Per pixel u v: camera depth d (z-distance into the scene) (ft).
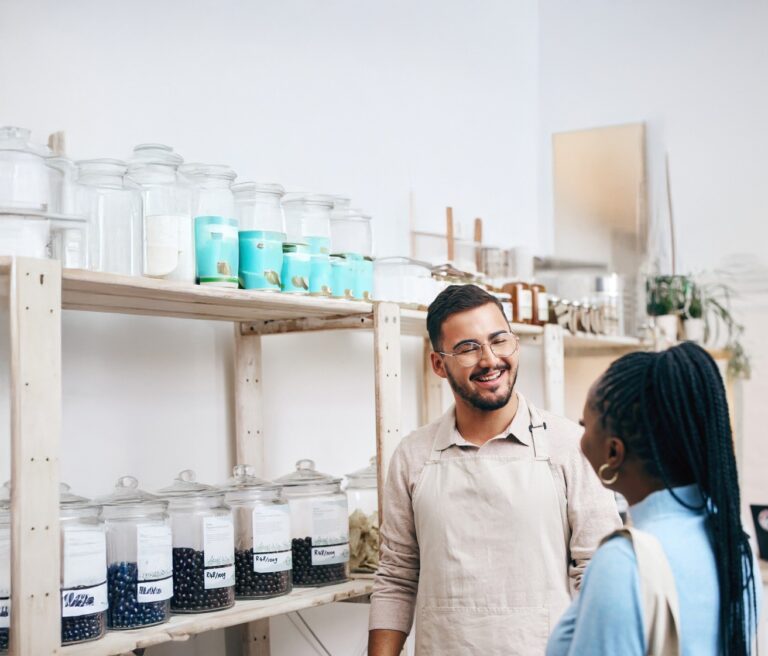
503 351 7.13
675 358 4.54
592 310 13.28
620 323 14.03
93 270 6.40
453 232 13.06
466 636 7.06
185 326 8.73
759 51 15.19
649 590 4.22
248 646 8.98
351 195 11.04
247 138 9.57
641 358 4.65
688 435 4.45
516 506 7.09
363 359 10.98
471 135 13.83
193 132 8.96
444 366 7.28
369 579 8.45
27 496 5.66
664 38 15.75
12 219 5.95
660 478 4.55
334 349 10.53
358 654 10.50
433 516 7.29
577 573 7.09
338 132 10.89
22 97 7.47
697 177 15.43
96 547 6.27
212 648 8.77
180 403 8.63
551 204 15.99
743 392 14.98
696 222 15.40
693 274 15.39
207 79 9.14
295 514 8.17
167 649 8.30
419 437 7.70
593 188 15.64
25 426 5.67
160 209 6.98
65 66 7.81
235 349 9.04
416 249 12.17
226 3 9.41
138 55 8.45
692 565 4.36
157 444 8.39
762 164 15.10
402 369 11.73
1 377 7.10
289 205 8.34
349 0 11.20
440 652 7.14
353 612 10.46
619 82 15.98
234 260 7.17
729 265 15.19
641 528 4.59
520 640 6.95
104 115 8.11
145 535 6.64
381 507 8.20
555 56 16.40
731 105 15.31
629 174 15.48
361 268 8.57
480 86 14.19
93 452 7.84
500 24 15.02
